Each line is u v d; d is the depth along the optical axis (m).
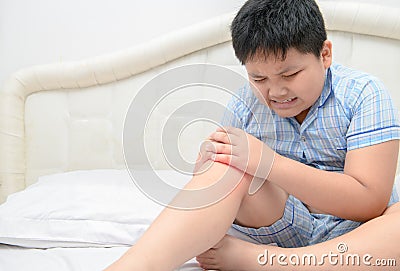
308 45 0.88
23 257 0.99
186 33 1.53
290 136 1.03
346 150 0.98
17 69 1.67
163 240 0.73
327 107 0.98
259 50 0.86
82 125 1.60
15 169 1.59
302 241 0.97
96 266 0.90
